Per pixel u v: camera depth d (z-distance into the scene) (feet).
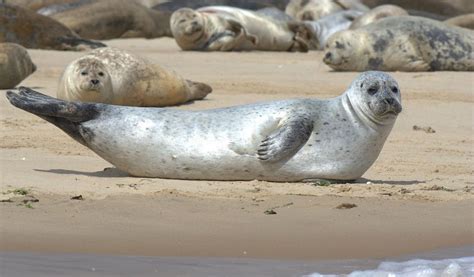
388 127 93.04
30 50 233.55
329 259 68.49
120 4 294.25
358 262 67.92
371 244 72.79
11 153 106.93
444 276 65.36
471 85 176.35
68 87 137.18
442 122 139.13
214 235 73.72
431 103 153.89
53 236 71.72
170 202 83.20
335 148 91.56
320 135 91.61
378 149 93.45
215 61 215.51
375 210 82.64
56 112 92.73
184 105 147.13
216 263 66.23
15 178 91.30
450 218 80.74
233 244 71.51
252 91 163.63
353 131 92.07
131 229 74.54
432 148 119.34
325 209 82.48
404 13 273.33
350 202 84.94
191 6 345.10
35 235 71.72
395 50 200.54
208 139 91.97
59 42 240.53
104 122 93.30
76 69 137.59
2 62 155.94
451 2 359.05
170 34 308.19
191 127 92.58
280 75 188.24
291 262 67.26
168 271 63.77
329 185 91.25
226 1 343.87
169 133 92.53
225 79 178.09
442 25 205.36
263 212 80.89
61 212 78.64
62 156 106.32
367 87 91.76
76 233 72.84
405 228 77.41
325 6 321.52
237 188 89.25
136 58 143.02
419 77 187.62
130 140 92.73
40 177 92.43
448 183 96.53
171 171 92.84
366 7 326.03
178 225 76.18
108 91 138.41
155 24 302.66
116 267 64.34
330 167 91.81
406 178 99.35
